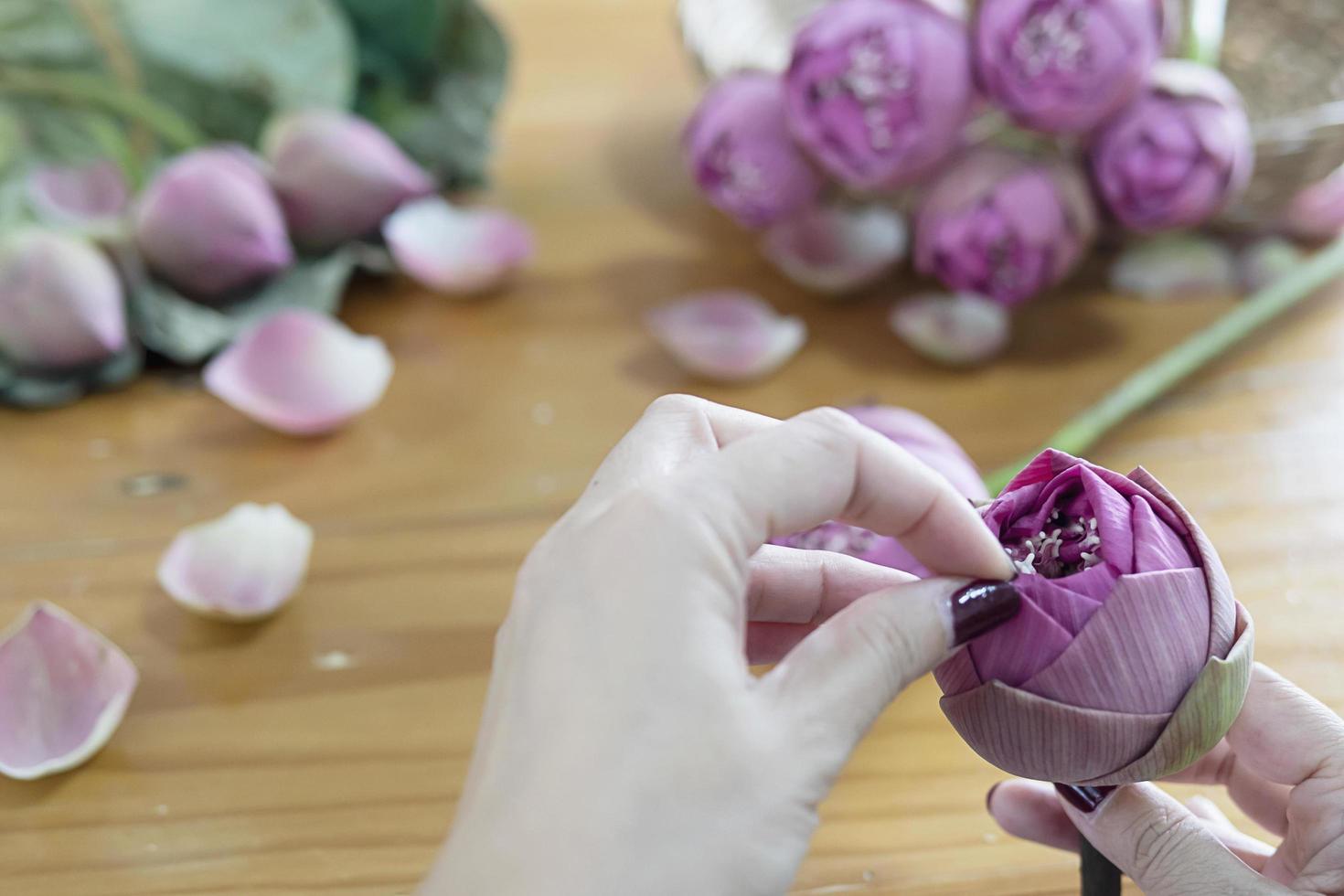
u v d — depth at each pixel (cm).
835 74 73
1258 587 68
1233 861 53
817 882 60
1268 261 81
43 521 73
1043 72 72
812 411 51
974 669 51
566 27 108
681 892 47
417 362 81
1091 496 51
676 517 49
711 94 80
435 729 65
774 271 86
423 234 83
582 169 94
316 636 68
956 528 50
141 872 61
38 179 82
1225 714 50
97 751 65
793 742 48
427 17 87
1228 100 75
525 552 71
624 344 82
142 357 81
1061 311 82
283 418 76
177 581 69
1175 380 75
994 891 60
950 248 76
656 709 48
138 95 85
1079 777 52
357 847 62
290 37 85
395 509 73
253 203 79
